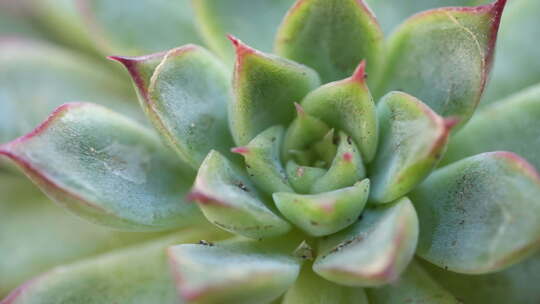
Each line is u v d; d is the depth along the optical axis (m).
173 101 0.13
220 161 0.13
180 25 0.15
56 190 0.13
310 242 0.13
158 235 0.14
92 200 0.13
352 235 0.13
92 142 0.13
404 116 0.13
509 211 0.12
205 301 0.11
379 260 0.11
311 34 0.14
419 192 0.13
